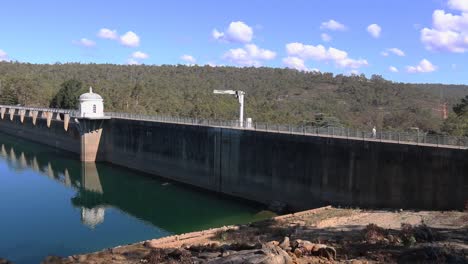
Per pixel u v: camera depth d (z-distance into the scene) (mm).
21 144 112688
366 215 35219
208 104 135750
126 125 79688
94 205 53500
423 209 36219
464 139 36531
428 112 135375
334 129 46781
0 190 61594
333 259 21359
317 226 30984
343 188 42656
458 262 20578
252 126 58156
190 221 45531
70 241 39375
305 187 46469
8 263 25156
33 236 40844
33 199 56500
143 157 75438
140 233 41750
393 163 38656
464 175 34219
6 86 171625
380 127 107875
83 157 84438
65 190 61969
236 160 55594
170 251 23859
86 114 82688
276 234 28500
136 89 150250
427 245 23422
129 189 62312
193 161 63406
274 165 50188
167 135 69000
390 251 22719
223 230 30234
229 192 56906
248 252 20344
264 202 51750
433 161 36031
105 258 23797
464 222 29984
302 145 46781
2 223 45281
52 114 111562
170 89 171375
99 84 170625
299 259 20906
